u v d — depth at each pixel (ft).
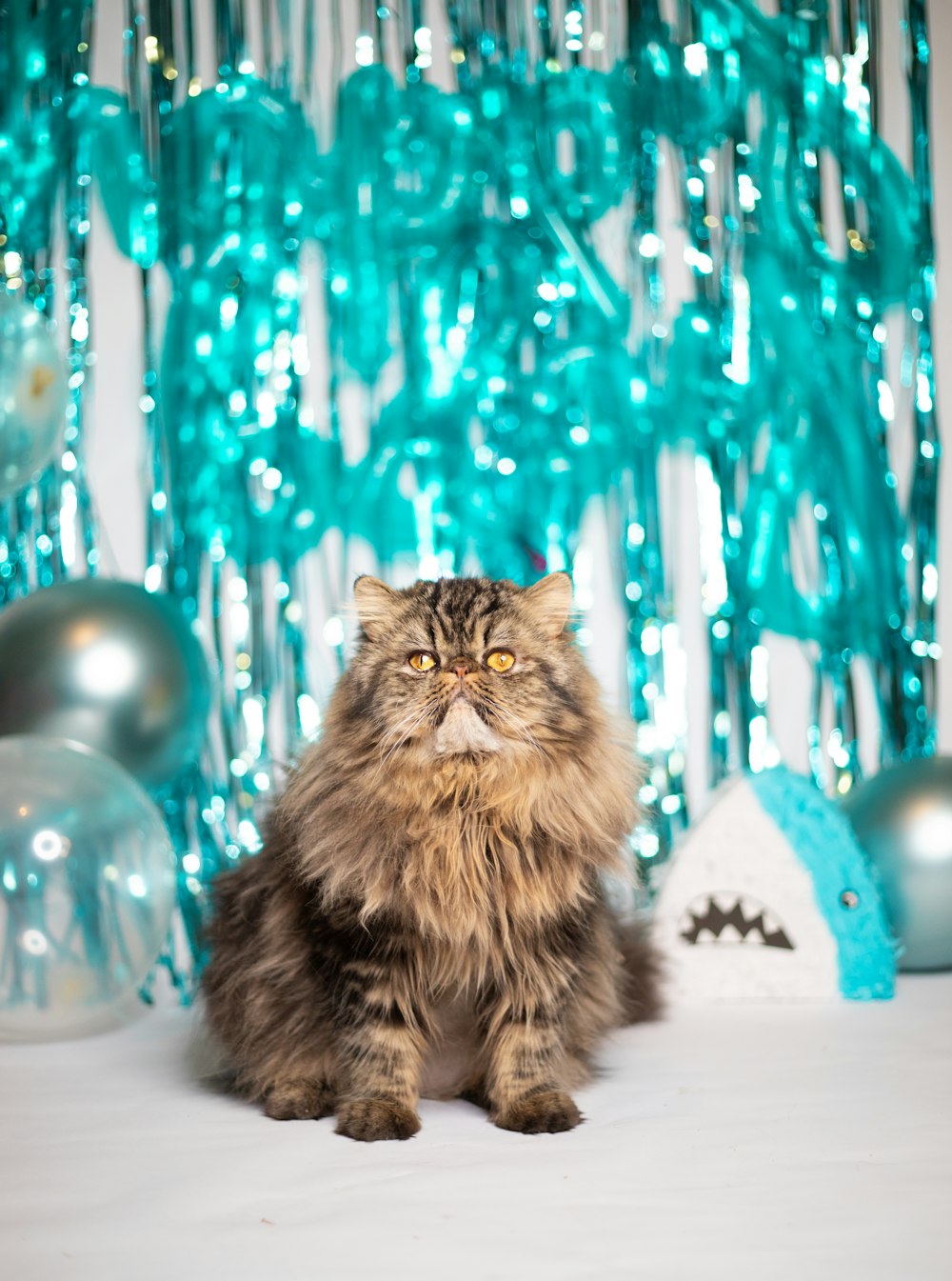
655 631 14.65
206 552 14.35
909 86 15.17
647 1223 5.80
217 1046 8.62
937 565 15.14
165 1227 5.82
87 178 14.47
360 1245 5.56
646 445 14.62
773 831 11.85
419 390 14.49
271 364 14.40
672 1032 10.20
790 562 14.76
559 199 14.61
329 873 7.45
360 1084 7.48
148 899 10.30
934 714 14.98
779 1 14.97
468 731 7.29
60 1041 10.43
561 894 7.54
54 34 14.43
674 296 14.98
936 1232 5.66
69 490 14.37
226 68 14.51
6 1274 5.28
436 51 14.85
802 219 14.88
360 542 14.69
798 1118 7.58
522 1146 7.06
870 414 14.90
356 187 14.49
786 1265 5.29
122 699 11.65
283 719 14.35
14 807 9.82
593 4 14.75
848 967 11.53
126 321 14.64
